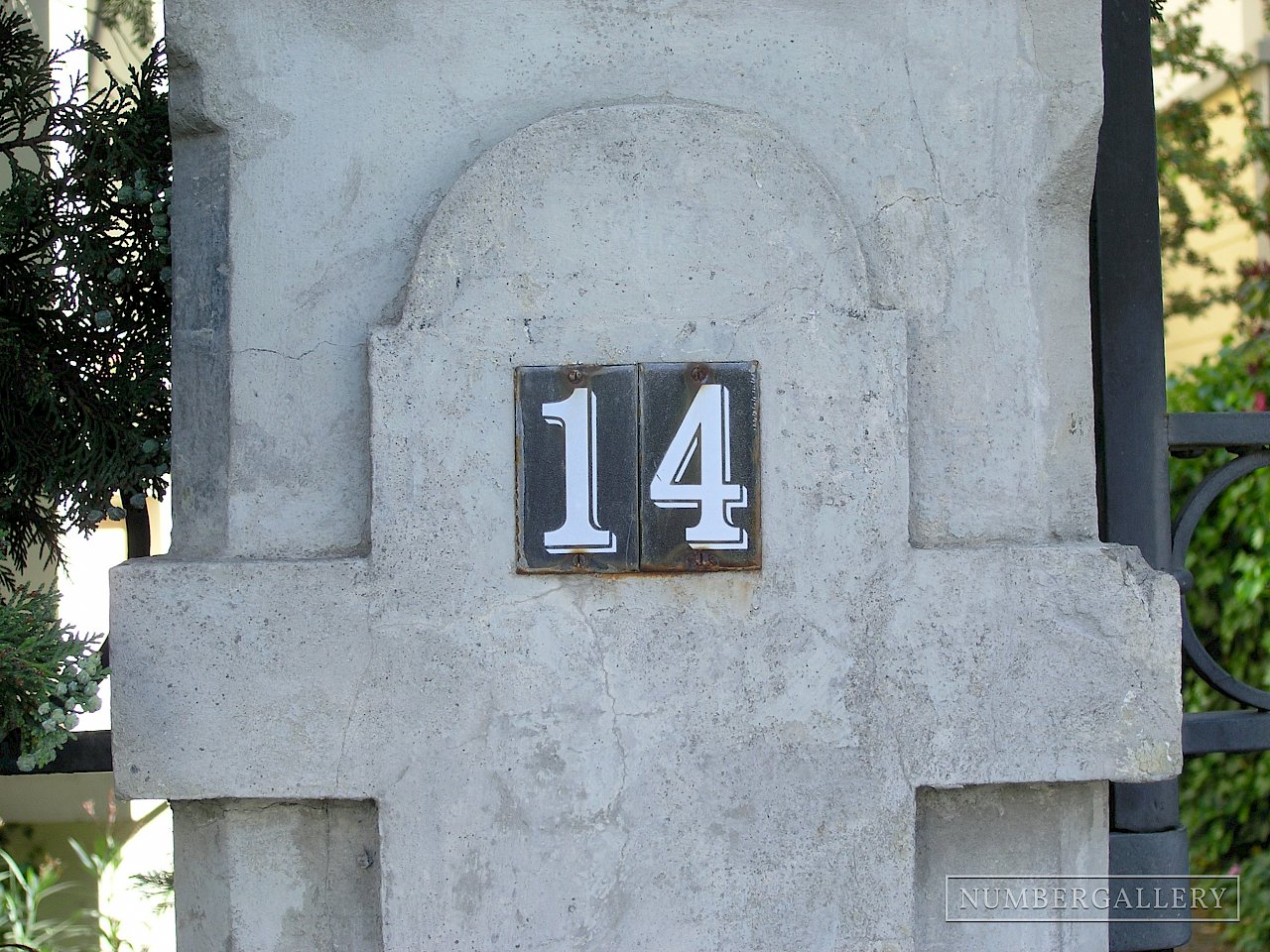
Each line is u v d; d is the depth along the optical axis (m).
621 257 1.93
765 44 2.00
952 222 2.00
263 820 1.97
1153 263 2.44
